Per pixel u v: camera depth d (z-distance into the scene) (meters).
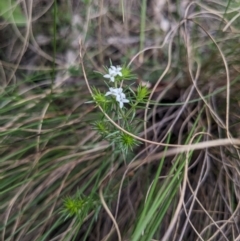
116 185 0.25
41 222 0.23
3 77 0.27
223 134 0.26
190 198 0.24
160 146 0.26
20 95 0.26
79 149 0.25
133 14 0.28
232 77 0.26
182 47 0.26
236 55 0.26
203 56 0.27
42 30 0.27
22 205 0.25
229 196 0.25
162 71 0.27
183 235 0.25
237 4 0.27
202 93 0.27
